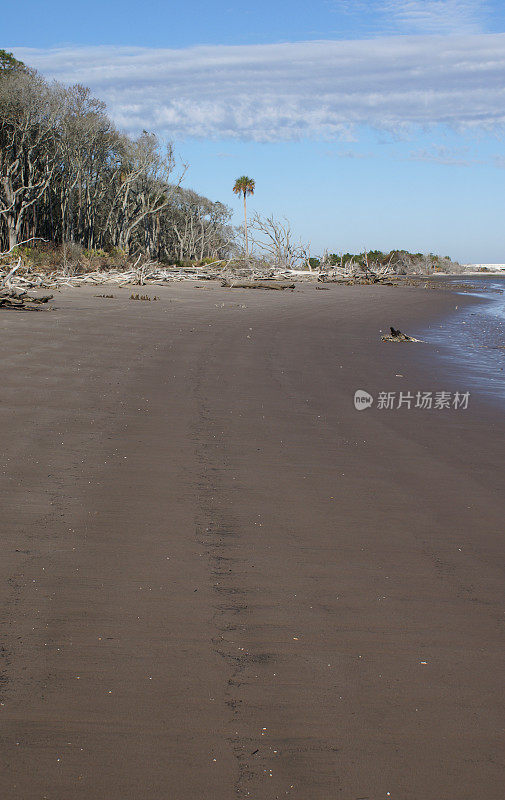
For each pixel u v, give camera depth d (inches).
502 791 94.8
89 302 949.2
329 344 650.2
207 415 331.6
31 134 2209.6
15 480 222.2
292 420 331.3
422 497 224.2
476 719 109.3
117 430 293.0
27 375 397.7
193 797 92.8
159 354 514.6
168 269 2116.1
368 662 125.1
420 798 93.5
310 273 2341.3
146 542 178.4
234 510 205.3
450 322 999.0
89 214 2536.9
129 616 139.7
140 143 2775.6
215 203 3809.1
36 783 94.3
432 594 154.2
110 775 96.0
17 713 107.9
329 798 93.1
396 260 4660.4
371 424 332.5
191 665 122.4
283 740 103.6
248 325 781.9
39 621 136.6
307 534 188.7
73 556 167.9
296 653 127.5
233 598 149.2
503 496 227.1
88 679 117.3
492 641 133.8
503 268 6919.3
